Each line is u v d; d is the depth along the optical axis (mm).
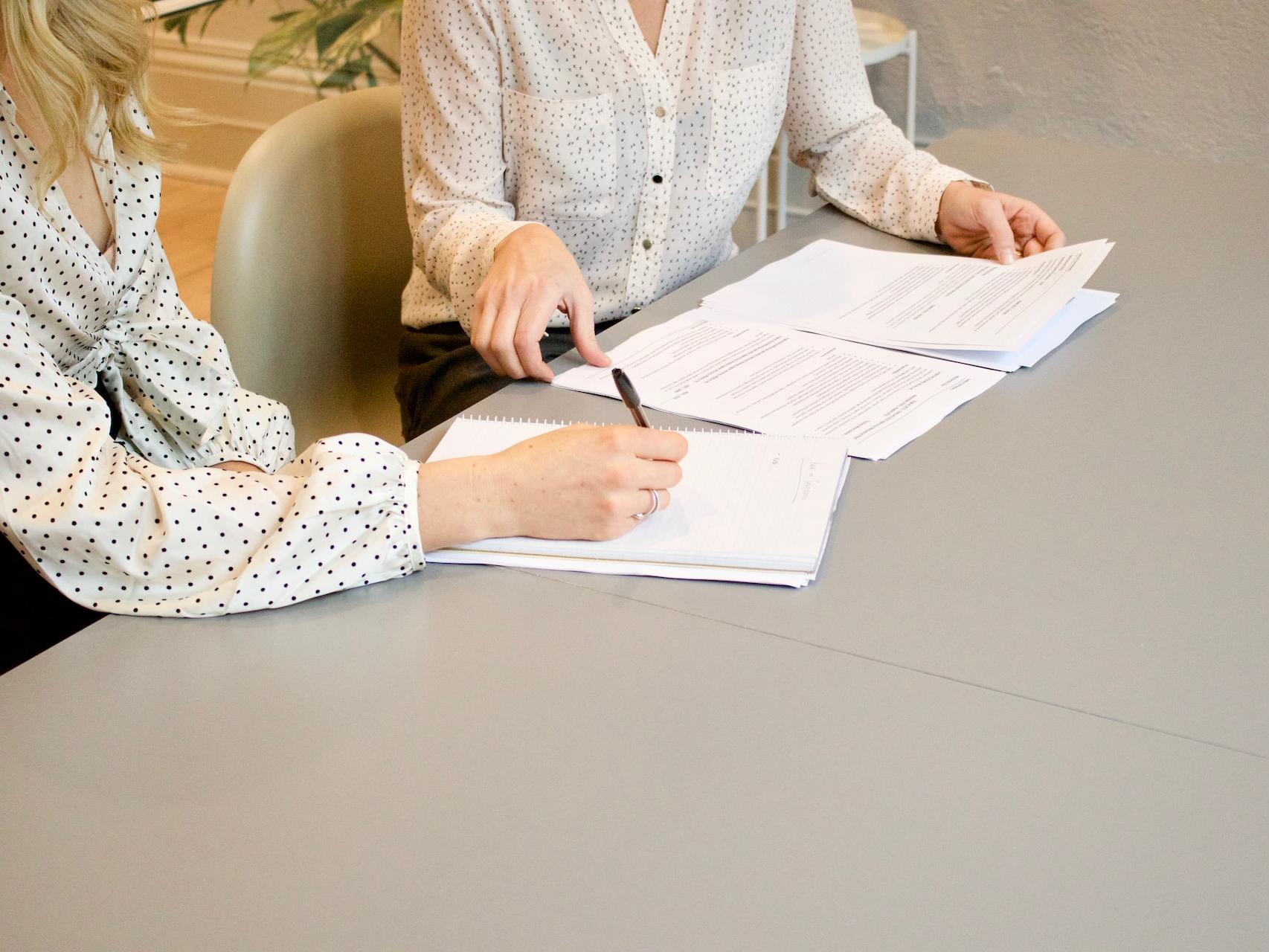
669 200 1410
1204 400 970
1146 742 632
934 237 1332
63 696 709
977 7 2246
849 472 896
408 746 656
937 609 744
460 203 1331
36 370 838
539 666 714
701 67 1372
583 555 815
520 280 1085
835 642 721
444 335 1411
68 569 812
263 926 550
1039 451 912
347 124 1472
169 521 799
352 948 537
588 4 1323
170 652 749
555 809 608
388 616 771
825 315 1162
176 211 1771
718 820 597
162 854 592
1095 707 658
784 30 1399
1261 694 662
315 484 792
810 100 1472
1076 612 734
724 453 917
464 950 534
